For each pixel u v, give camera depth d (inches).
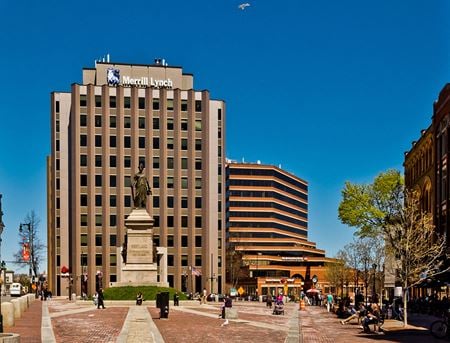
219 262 5221.5
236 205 7071.9
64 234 5068.9
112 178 5054.1
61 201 5113.2
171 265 5088.6
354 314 1721.2
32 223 4419.3
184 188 5187.0
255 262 6909.5
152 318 1768.0
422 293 3056.1
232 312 1755.7
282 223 7450.8
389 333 1395.2
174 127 5191.9
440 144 2829.7
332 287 6210.6
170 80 5413.4
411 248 2075.5
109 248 4972.9
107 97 5098.4
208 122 5285.4
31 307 2465.6
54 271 5039.4
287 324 1665.8
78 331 1334.9
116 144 5088.6
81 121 5059.1
